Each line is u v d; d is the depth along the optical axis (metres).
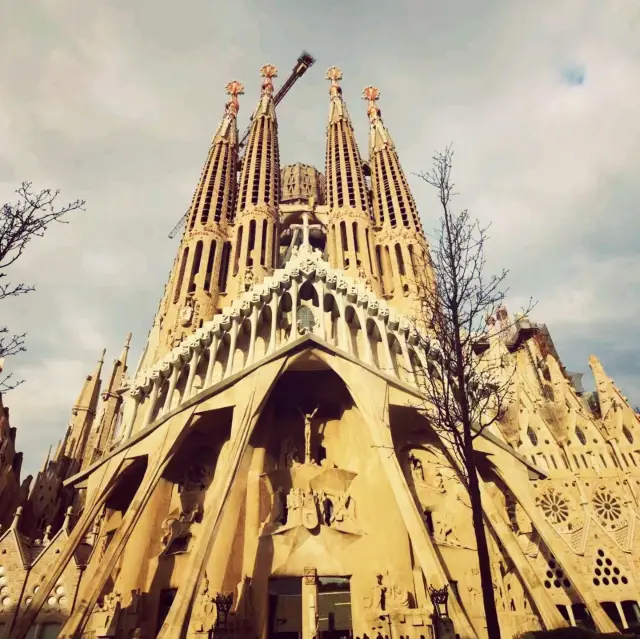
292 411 38.00
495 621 16.12
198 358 37.34
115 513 37.12
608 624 25.59
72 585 34.22
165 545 32.75
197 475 36.12
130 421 37.47
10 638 24.97
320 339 33.06
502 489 36.91
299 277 38.56
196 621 27.39
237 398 31.83
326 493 33.59
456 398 20.95
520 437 44.56
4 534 36.88
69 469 58.41
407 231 57.88
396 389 33.56
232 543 30.70
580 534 36.66
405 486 27.91
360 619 28.55
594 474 41.00
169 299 51.66
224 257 56.69
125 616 29.64
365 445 34.91
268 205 60.59
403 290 50.84
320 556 30.50
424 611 26.67
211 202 60.25
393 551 30.22
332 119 78.62
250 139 71.25
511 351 68.81
